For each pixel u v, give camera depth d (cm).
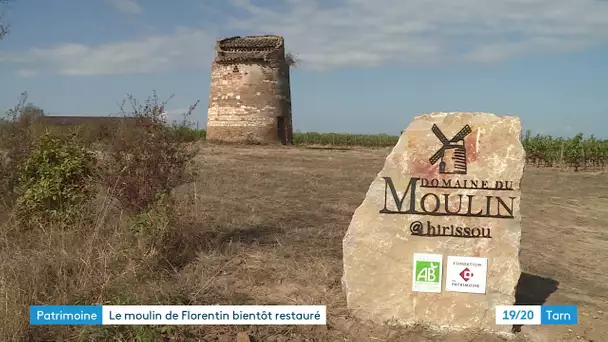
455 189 509
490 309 507
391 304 519
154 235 630
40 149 738
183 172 764
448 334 501
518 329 516
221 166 1764
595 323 532
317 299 558
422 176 513
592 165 2808
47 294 496
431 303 514
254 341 472
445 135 510
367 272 523
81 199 711
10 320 435
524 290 633
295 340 480
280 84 3020
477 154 506
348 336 494
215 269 618
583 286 663
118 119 801
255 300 545
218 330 482
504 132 503
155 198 710
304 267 648
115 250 577
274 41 3033
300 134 4728
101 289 495
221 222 844
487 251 506
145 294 505
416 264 512
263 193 1216
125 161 715
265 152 2577
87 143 820
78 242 612
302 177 1580
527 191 1614
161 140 727
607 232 1030
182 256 647
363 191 1350
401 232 517
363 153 2967
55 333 447
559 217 1176
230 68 2961
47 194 694
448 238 510
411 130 515
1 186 789
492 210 505
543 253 834
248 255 681
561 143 2645
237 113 2942
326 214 1001
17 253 565
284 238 777
